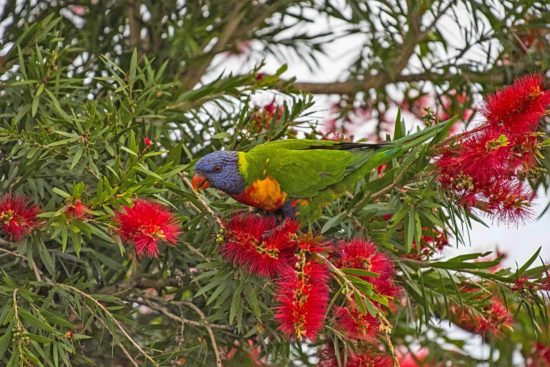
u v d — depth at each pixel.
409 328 8.37
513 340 8.62
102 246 6.74
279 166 5.98
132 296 6.70
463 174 5.49
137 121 6.70
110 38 7.97
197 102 7.20
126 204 5.20
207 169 5.98
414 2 8.38
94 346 6.92
